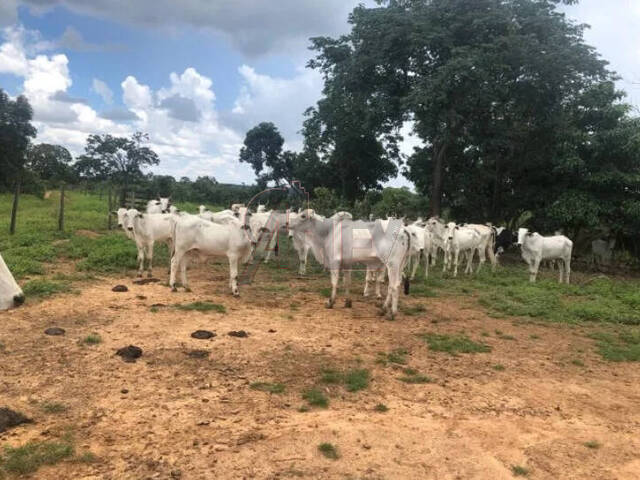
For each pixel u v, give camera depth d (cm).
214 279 1257
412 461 445
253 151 4406
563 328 1000
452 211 2842
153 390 564
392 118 2414
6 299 277
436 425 520
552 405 597
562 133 2158
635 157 2047
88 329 765
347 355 724
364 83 2372
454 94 2056
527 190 2386
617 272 2242
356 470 423
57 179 5284
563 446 493
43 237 1580
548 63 2062
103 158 5291
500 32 2139
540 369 731
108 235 1834
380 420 522
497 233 2102
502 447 483
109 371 611
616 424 554
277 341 766
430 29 2083
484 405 583
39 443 437
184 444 451
